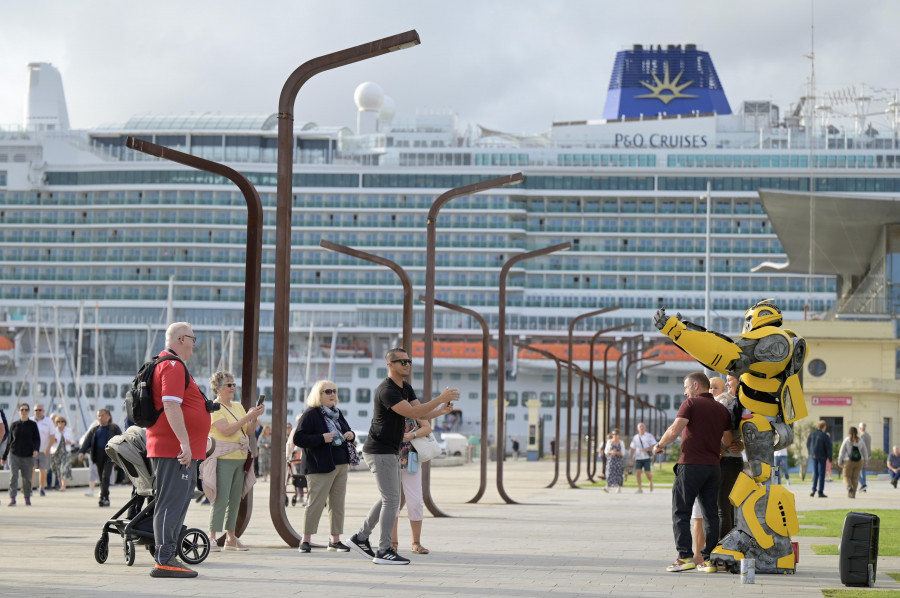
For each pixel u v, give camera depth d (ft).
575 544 92.17
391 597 56.39
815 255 442.09
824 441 187.73
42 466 166.20
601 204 583.99
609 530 109.91
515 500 175.83
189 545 72.59
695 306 570.05
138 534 68.80
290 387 566.77
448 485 234.79
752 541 69.72
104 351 560.61
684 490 71.77
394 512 73.51
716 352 69.31
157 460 65.21
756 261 571.69
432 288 137.59
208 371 552.00
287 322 86.07
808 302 484.74
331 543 82.53
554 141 608.19
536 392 590.14
